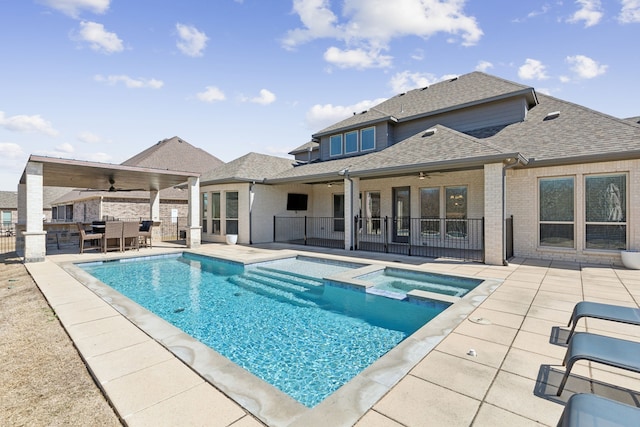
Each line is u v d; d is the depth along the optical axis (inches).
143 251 483.5
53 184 679.1
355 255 425.1
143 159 1083.9
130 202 895.1
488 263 349.1
